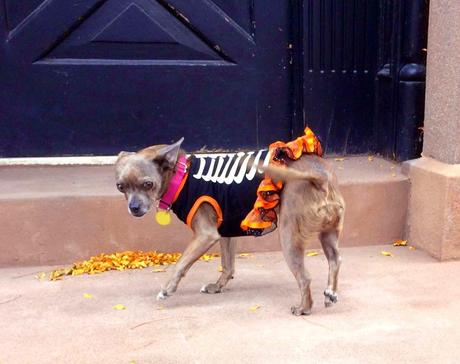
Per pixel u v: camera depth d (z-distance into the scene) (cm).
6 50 167
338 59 171
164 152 115
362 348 102
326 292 118
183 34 172
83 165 176
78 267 144
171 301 125
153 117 175
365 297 123
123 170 114
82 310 121
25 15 167
